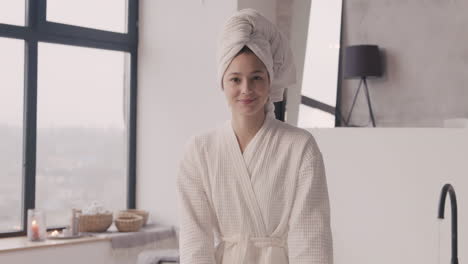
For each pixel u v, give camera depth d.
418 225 2.87
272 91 1.50
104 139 4.32
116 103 4.39
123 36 4.35
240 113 1.39
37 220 3.69
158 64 4.28
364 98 3.38
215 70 3.88
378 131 3.04
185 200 1.50
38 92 4.02
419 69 3.17
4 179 3.89
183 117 4.10
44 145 4.04
